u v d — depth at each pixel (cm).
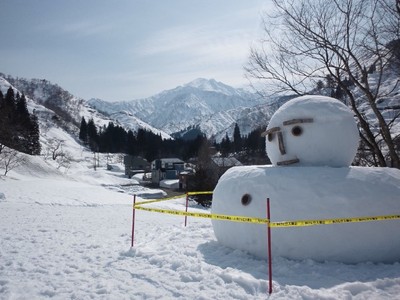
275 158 759
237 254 701
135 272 630
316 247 633
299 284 556
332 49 1273
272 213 657
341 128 716
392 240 643
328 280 564
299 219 639
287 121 728
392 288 530
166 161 7325
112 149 12306
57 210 1623
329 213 633
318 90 1396
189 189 3597
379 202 646
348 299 501
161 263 679
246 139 7150
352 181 659
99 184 5609
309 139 709
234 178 752
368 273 588
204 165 3991
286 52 1375
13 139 5125
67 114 18875
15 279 593
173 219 1448
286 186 666
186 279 591
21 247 816
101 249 806
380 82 1250
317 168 680
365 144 1382
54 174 4625
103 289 548
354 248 630
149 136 12244
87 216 1448
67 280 593
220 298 517
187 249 770
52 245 845
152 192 4956
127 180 7094
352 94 1383
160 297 522
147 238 929
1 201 1786
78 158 10406
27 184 2550
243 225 700
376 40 1210
